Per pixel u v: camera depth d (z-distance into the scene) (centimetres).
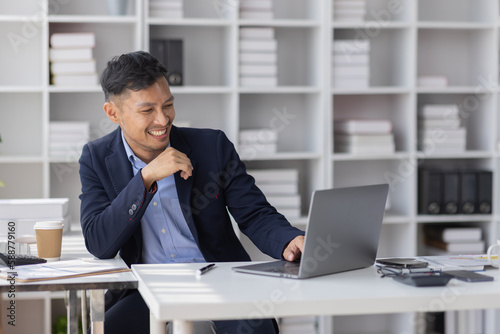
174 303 126
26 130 333
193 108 346
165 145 190
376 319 364
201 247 195
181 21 315
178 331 129
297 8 352
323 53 326
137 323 187
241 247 207
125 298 194
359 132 330
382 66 359
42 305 336
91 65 310
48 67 308
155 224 199
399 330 349
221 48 345
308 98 348
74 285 149
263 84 324
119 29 336
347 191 154
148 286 141
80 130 312
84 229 184
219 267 165
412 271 155
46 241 177
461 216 338
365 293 136
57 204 221
